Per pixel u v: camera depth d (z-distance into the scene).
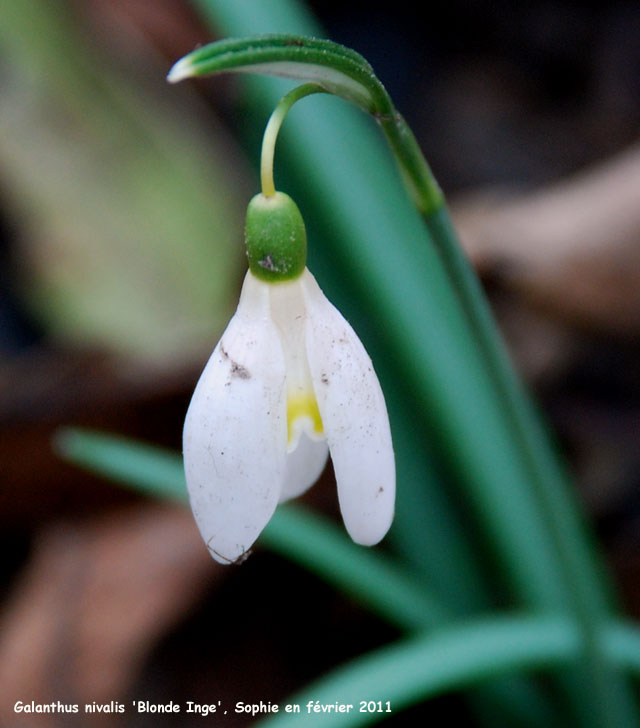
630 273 0.26
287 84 0.23
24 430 0.27
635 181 0.27
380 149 0.25
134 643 0.24
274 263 0.15
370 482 0.15
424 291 0.22
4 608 0.27
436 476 0.23
